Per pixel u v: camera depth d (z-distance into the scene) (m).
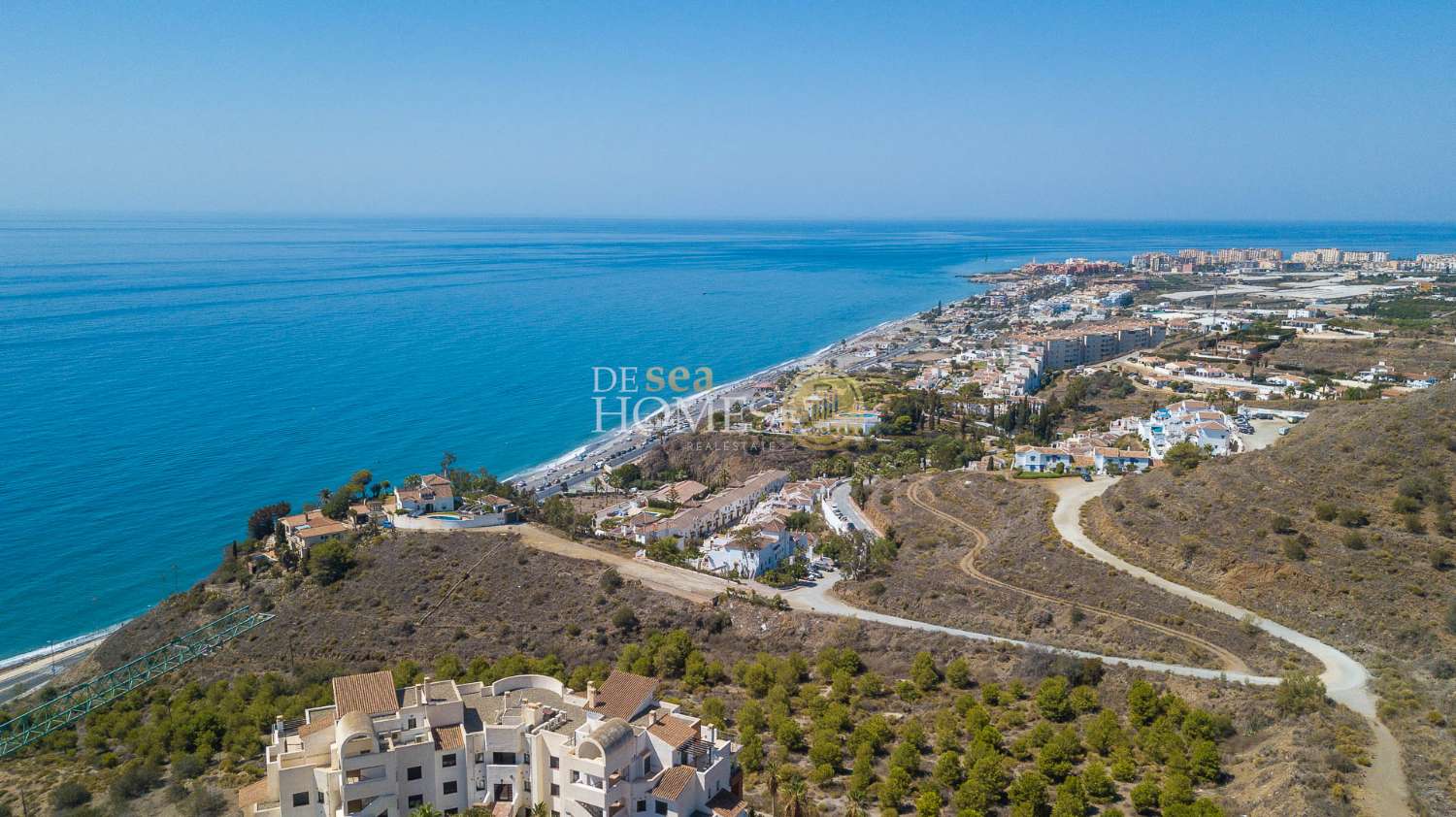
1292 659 93.12
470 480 177.88
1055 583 120.81
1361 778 67.69
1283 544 111.00
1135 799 71.06
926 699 97.44
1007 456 194.50
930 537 146.62
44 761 91.75
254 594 133.75
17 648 131.88
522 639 118.19
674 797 64.19
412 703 70.44
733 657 112.25
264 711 92.38
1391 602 98.44
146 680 110.81
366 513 159.62
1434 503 111.62
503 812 65.94
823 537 158.50
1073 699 90.56
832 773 80.12
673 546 149.75
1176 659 98.44
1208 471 135.38
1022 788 72.81
